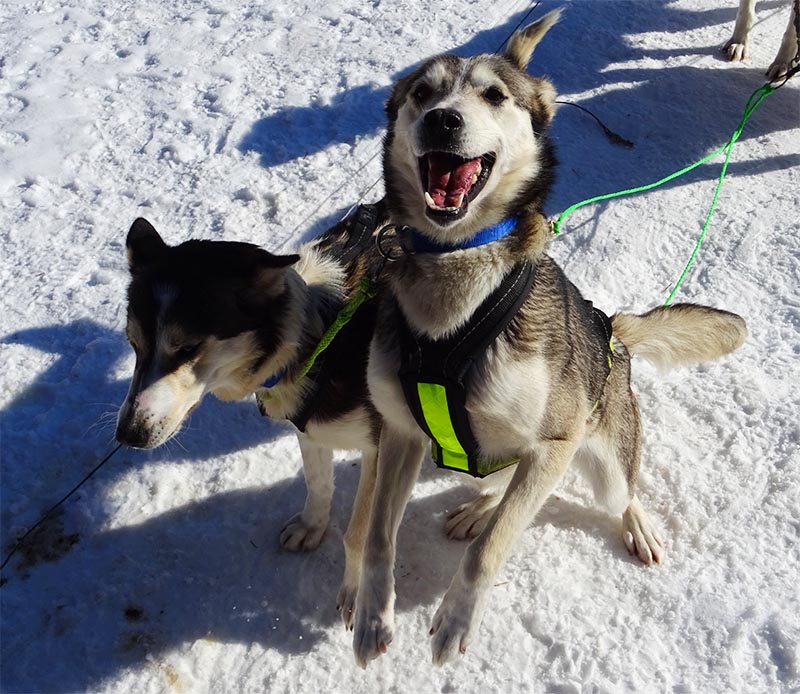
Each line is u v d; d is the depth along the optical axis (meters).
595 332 1.03
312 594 1.08
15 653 1.01
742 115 1.85
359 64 1.96
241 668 1.00
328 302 1.06
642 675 0.96
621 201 1.66
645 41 2.08
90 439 1.26
